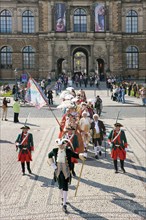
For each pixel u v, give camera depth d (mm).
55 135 37781
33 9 109562
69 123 25531
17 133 39344
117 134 24906
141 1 110375
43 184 22891
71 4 107125
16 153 30578
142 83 97375
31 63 111062
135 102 67375
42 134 38500
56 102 67562
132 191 21359
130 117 50281
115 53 109125
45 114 53969
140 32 111062
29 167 25031
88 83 101188
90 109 34156
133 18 111125
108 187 22062
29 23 110188
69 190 21594
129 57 112000
